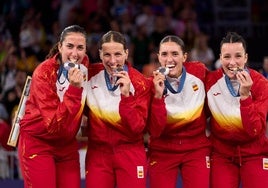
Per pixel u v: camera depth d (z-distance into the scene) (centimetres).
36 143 1331
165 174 1395
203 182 1378
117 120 1348
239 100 1365
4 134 1998
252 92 1373
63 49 1324
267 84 1380
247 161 1387
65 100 1295
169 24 2742
